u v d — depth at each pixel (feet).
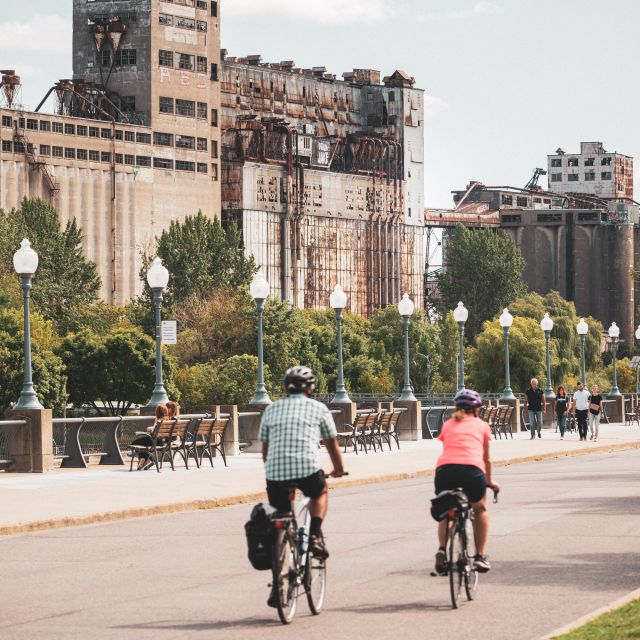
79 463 323.16
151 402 347.15
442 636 113.80
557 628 115.55
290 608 122.21
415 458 367.66
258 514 120.88
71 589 143.74
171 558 168.86
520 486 277.23
